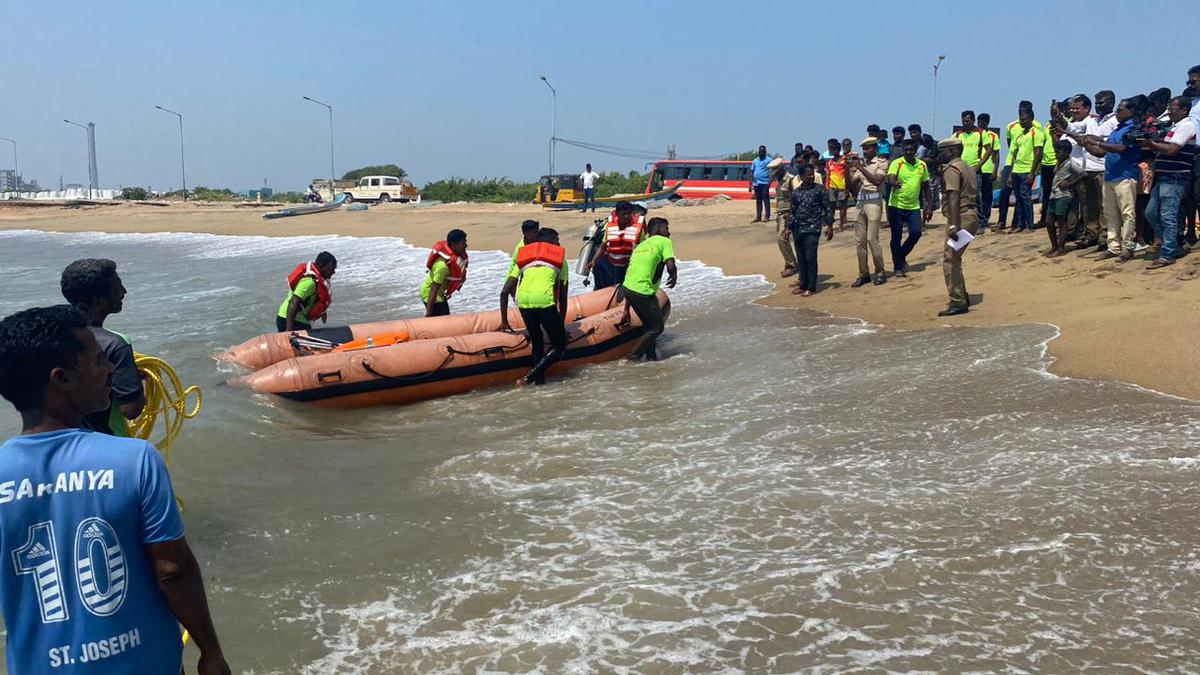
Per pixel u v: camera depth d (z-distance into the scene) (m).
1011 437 5.95
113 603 2.23
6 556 2.20
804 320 11.19
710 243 20.59
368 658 3.76
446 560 4.66
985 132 14.20
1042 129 13.24
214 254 29.88
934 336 9.29
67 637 2.21
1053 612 3.81
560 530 4.95
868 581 4.16
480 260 22.33
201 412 7.50
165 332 12.55
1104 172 10.57
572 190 38.47
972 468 5.46
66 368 2.32
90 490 2.22
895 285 12.31
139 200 70.31
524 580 4.37
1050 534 4.50
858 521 4.83
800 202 12.68
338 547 4.90
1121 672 3.37
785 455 5.97
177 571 2.33
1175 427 5.88
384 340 9.36
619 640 3.78
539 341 8.91
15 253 33.84
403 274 20.70
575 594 4.20
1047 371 7.48
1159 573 4.07
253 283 20.05
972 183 10.07
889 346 9.07
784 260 16.11
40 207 62.66
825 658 3.57
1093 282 9.87
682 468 5.83
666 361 9.57
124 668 2.26
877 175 12.29
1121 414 6.23
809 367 8.50
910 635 3.69
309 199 56.25
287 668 3.71
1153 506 4.74
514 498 5.47
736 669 3.53
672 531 4.85
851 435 6.29
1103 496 4.89
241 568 4.68
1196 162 9.27
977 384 7.31
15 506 2.19
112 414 3.88
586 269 11.75
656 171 41.41
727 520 4.95
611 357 9.78
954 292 10.08
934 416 6.56
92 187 95.31
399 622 4.05
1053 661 3.46
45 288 21.30
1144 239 10.84
